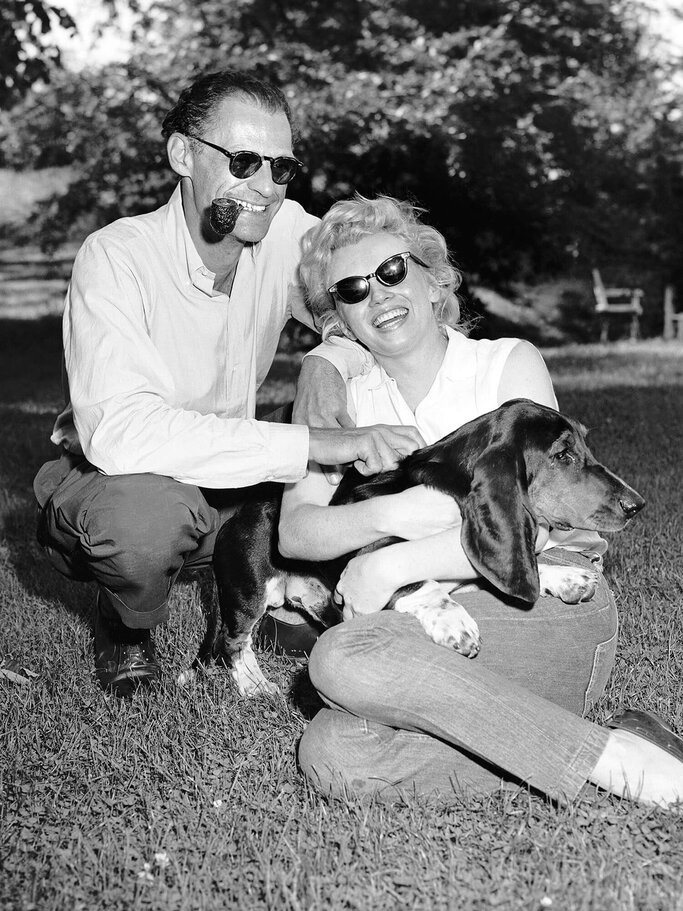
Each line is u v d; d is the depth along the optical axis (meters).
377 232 3.27
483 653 2.95
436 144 17.50
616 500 3.00
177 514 3.44
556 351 19.27
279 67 18.16
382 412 3.37
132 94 19.53
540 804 2.67
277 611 4.01
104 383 3.37
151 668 3.73
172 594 4.59
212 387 3.68
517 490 2.90
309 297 3.57
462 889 2.27
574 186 21.36
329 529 3.09
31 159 23.45
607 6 20.81
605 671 3.09
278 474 3.24
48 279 25.64
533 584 2.84
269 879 2.33
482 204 18.25
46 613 4.51
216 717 3.31
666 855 2.39
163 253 3.56
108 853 2.54
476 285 19.86
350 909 2.26
